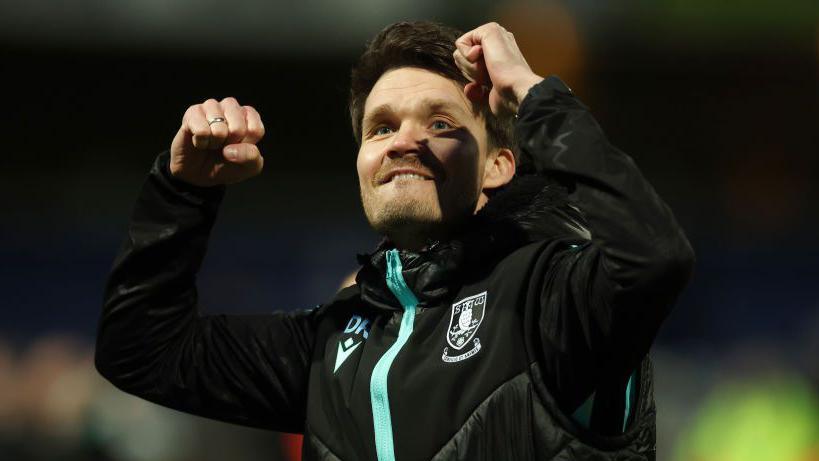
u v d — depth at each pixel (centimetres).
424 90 706
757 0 3978
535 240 675
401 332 671
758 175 4362
